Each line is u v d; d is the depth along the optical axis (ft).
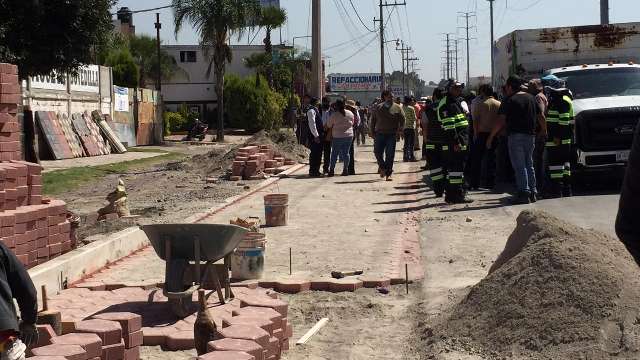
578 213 45.14
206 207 53.47
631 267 22.75
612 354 19.62
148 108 162.50
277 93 226.99
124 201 48.19
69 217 38.22
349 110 76.23
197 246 26.66
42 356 20.07
